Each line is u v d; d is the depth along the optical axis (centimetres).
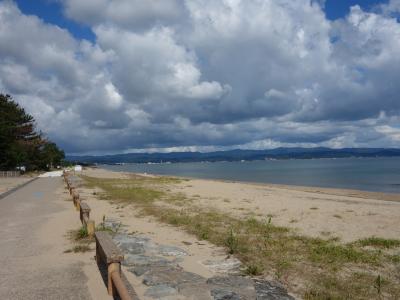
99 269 700
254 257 816
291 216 1434
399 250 912
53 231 1053
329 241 991
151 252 834
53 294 578
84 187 2806
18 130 6544
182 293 584
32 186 2909
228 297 568
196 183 3588
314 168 10656
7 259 773
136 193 2255
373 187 3869
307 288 636
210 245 923
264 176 6738
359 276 709
